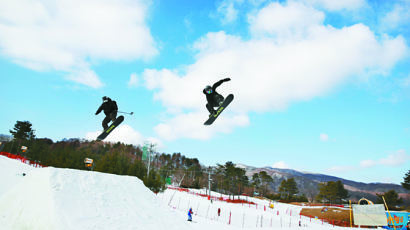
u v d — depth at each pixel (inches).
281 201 3058.6
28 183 393.7
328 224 1455.5
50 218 293.6
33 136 2561.5
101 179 465.7
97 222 318.3
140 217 378.3
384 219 1122.0
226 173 2881.4
